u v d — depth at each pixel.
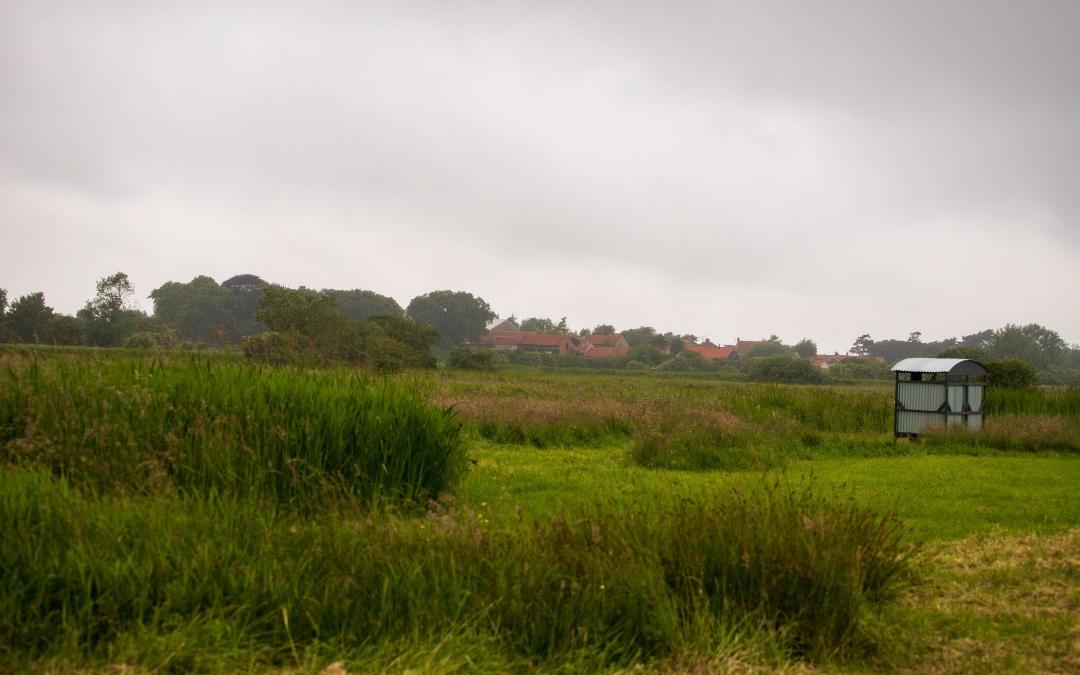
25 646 4.33
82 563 4.72
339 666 4.36
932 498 10.66
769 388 24.55
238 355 11.10
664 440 14.07
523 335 124.00
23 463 7.20
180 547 5.14
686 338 147.62
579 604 4.92
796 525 5.71
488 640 4.65
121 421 8.02
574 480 11.30
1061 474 13.17
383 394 9.52
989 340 131.62
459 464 9.70
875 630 5.19
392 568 5.06
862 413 21.22
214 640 4.44
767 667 4.68
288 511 7.38
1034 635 5.41
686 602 5.07
